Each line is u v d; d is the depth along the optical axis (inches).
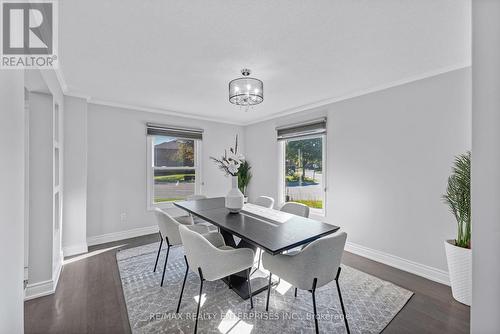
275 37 68.4
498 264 25.8
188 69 90.2
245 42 71.1
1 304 32.5
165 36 67.7
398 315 71.9
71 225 116.6
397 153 104.8
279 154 168.1
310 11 56.9
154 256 115.3
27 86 77.5
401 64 86.2
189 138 169.2
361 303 77.7
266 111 157.9
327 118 135.0
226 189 188.4
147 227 151.3
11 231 35.9
